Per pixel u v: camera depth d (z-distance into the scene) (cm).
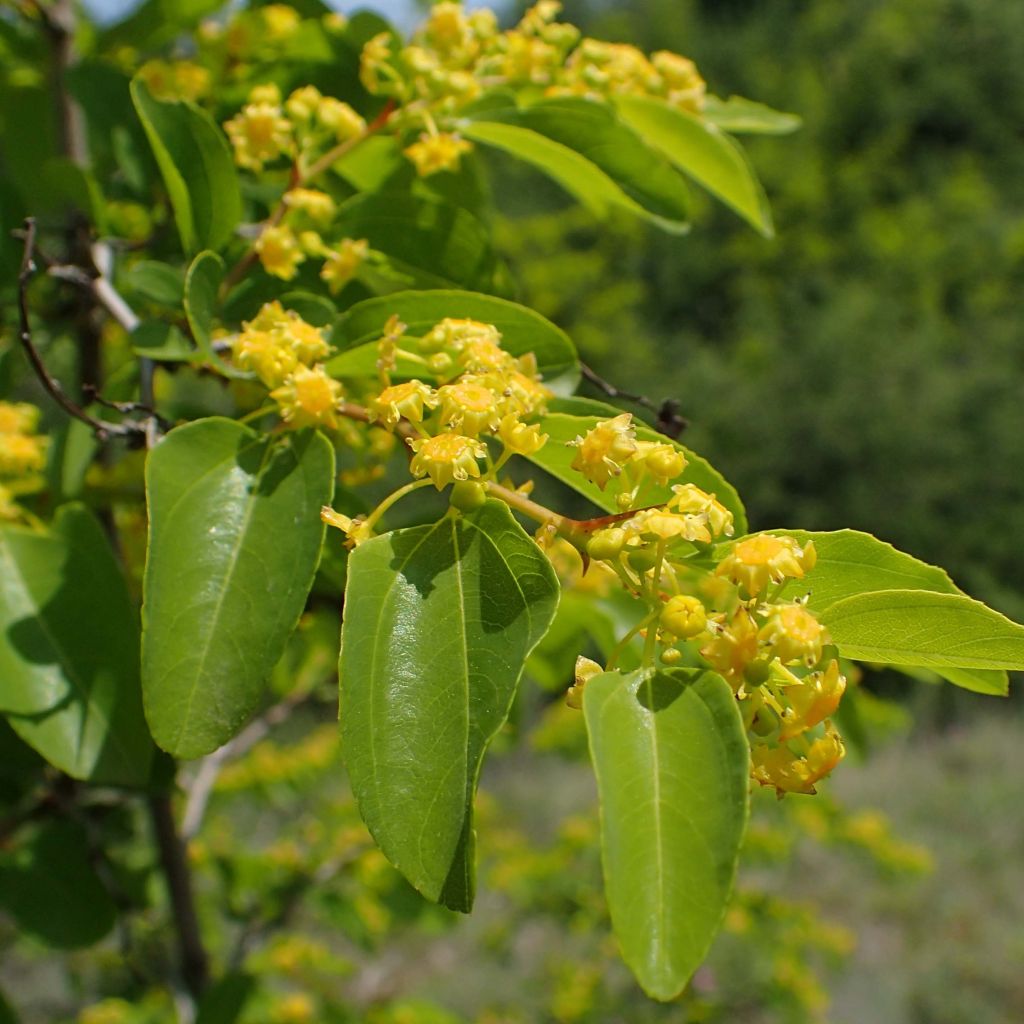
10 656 16
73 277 19
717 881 10
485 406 12
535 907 57
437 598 12
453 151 19
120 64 25
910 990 80
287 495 14
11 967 61
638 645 20
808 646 11
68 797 25
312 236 18
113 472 22
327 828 45
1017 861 97
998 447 159
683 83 22
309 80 23
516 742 41
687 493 12
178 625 13
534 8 21
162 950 35
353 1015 38
